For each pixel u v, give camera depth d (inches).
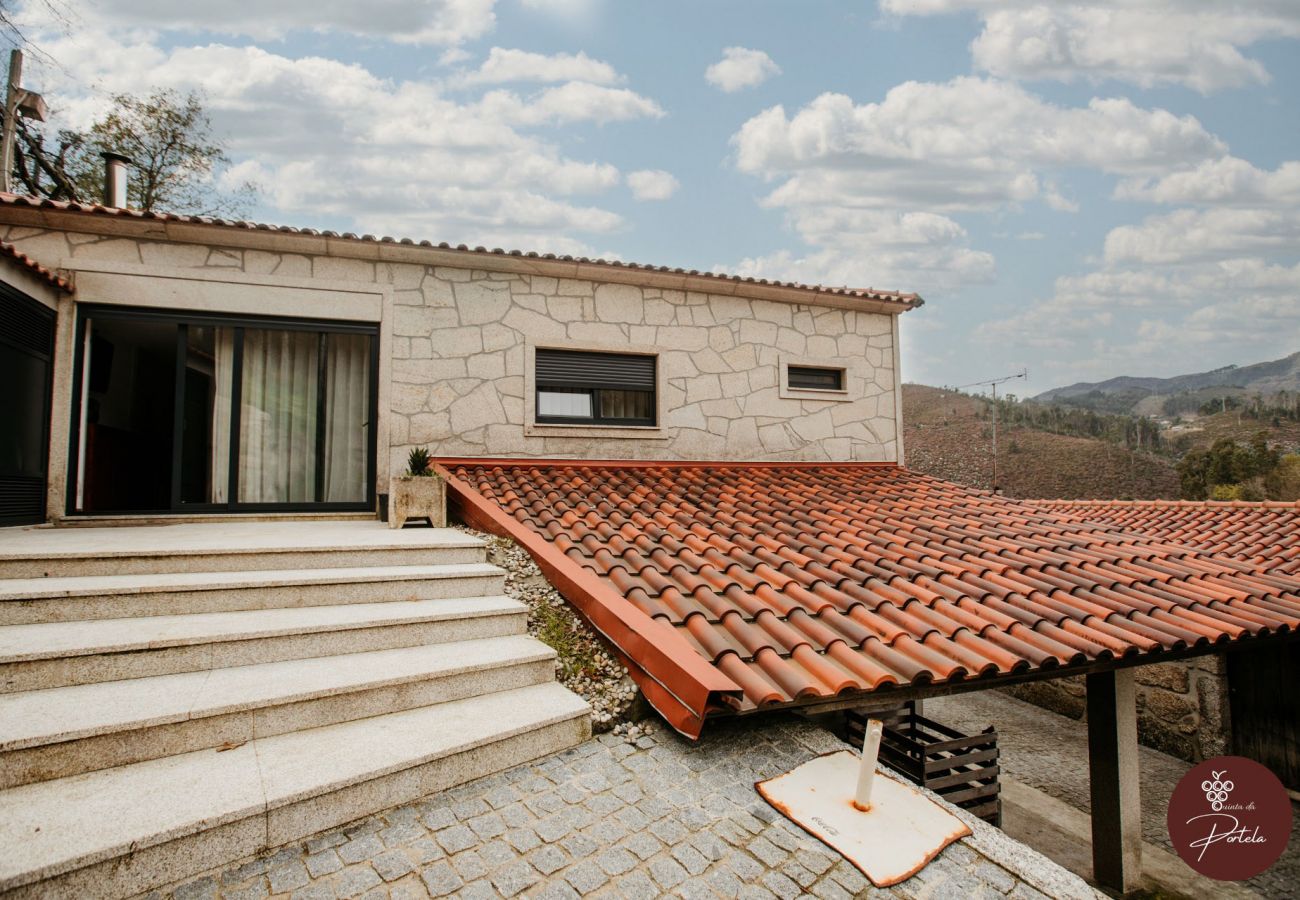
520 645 154.9
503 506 251.4
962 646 177.0
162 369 411.8
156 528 244.5
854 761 127.6
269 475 286.8
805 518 278.5
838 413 394.6
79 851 78.7
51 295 246.2
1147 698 373.7
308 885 86.5
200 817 87.5
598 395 344.2
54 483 247.3
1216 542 385.1
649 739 134.0
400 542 197.6
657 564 205.3
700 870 93.5
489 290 314.2
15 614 132.0
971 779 228.8
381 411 291.9
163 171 671.8
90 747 98.5
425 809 106.3
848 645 165.9
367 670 131.6
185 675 124.3
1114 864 231.0
